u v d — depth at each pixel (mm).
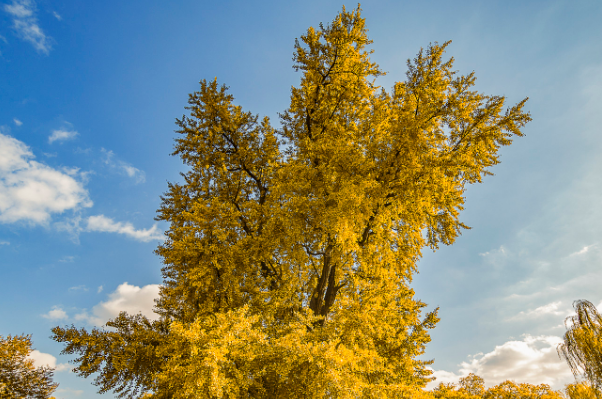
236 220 9875
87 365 9391
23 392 16703
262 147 13055
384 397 7387
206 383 5785
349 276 10539
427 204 10758
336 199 9031
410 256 11914
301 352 6605
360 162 10156
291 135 13070
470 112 11422
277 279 11133
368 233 11594
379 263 10477
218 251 9086
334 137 11102
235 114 13320
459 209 11664
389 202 10938
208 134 13000
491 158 11539
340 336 7527
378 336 8711
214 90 12984
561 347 8773
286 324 9430
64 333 9453
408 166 9836
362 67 11766
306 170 10008
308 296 12023
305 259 9922
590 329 8398
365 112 12516
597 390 8039
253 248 9766
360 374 7367
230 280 9117
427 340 11984
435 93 11688
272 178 11195
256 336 7141
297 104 12555
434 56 11922
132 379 9766
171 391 7465
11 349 17203
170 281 11719
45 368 17797
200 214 9273
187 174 13836
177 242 9148
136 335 9969
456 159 10766
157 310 12289
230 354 6492
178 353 6746
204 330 6742
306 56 11812
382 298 8984
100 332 9852
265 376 7426
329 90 12188
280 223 9438
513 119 10969
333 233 9102
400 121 9898
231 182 12305
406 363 10805
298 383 6758
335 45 11555
